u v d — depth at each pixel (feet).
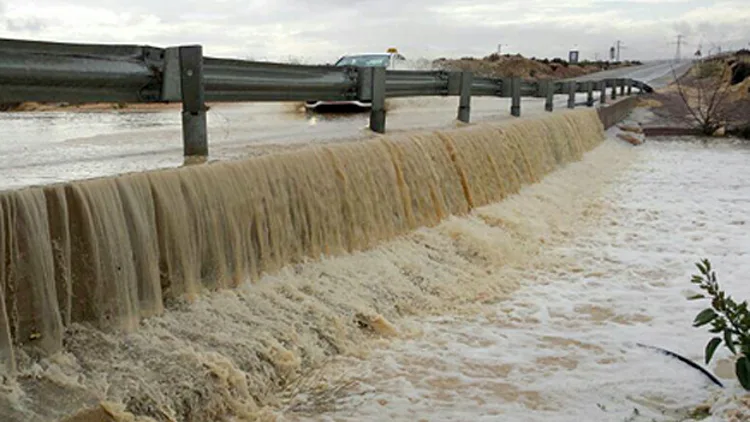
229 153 18.67
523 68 165.68
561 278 20.30
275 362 12.79
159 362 11.54
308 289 15.88
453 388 12.75
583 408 11.93
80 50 15.89
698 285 19.49
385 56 62.85
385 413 11.71
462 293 18.34
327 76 25.29
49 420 9.48
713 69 130.21
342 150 19.11
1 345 10.38
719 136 65.98
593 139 52.85
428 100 57.00
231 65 20.59
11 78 14.46
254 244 15.62
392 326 15.48
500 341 15.20
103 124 31.86
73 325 11.78
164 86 17.97
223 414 11.35
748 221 28.71
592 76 178.09
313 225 17.47
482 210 25.31
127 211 12.70
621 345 15.02
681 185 37.96
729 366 13.64
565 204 30.81
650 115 82.33
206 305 13.78
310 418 11.50
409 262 19.21
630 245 24.45
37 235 11.13
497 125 30.89
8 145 21.68
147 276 12.96
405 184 21.45
